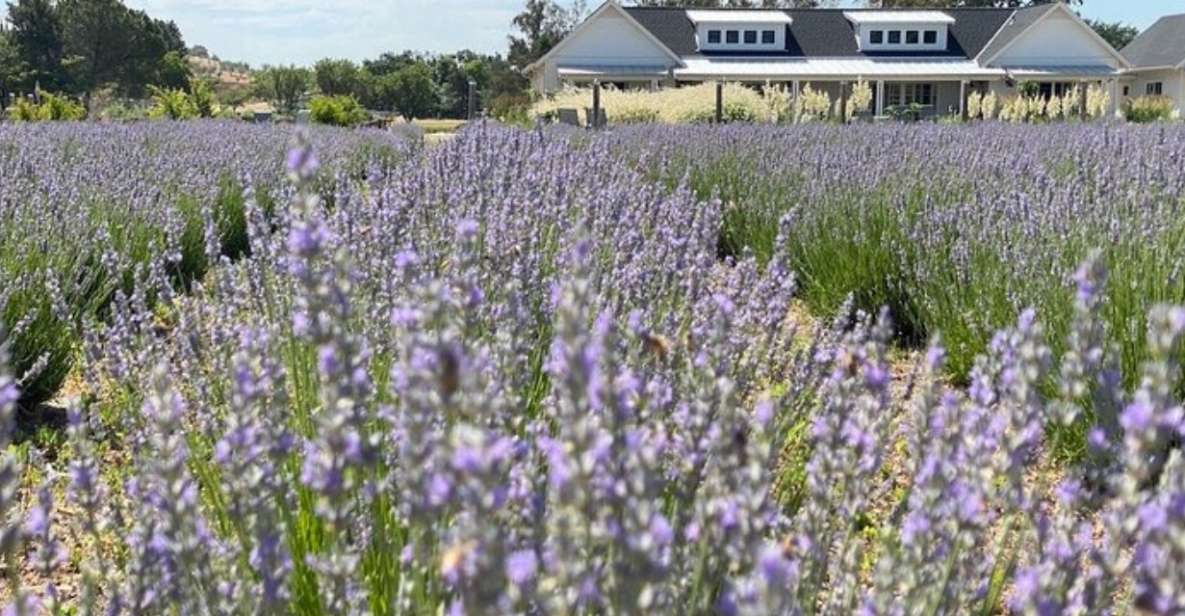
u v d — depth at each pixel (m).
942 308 5.40
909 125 15.14
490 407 1.30
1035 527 1.83
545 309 3.21
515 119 29.33
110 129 14.65
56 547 1.92
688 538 1.60
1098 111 25.62
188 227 7.20
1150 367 1.40
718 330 2.12
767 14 46.66
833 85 46.12
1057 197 5.72
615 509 1.24
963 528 1.67
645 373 2.43
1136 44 53.59
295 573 2.13
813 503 1.87
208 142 12.27
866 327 2.49
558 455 1.25
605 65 44.97
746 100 24.97
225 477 1.79
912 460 1.92
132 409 2.95
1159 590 1.26
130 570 2.00
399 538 1.99
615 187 4.85
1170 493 1.29
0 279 4.55
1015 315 4.54
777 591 0.99
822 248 6.67
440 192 4.20
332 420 1.47
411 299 2.25
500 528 1.58
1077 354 1.71
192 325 3.12
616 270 3.36
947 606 1.79
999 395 2.24
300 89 69.69
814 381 2.99
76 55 70.06
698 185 9.45
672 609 1.55
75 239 5.39
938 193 7.01
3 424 1.56
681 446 1.70
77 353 4.71
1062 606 1.61
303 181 1.67
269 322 3.09
